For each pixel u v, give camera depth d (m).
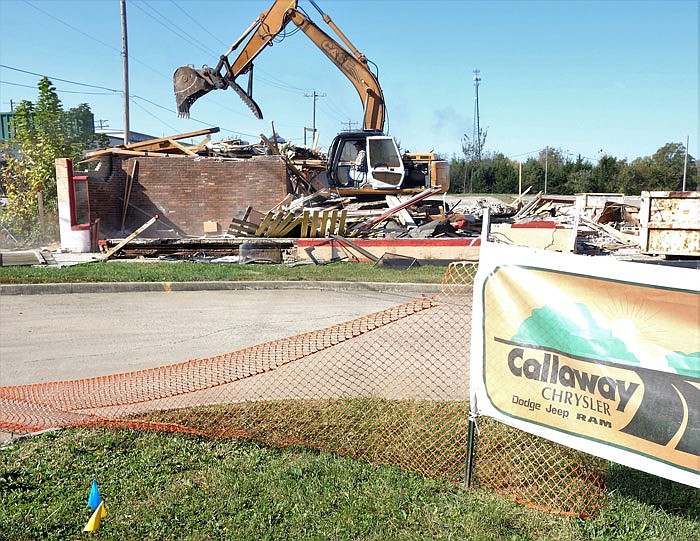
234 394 5.67
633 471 4.14
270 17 19.22
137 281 12.23
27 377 6.46
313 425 4.85
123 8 28.33
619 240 17.52
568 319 3.48
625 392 3.31
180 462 4.29
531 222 16.77
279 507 3.67
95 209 19.89
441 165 20.00
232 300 11.02
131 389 5.80
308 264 14.61
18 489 3.90
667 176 65.31
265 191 21.38
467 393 5.68
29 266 13.98
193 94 19.33
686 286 3.11
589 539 3.41
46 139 22.31
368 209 18.44
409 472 4.12
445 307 9.43
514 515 3.63
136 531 3.45
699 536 3.43
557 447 4.41
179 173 21.20
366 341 7.55
